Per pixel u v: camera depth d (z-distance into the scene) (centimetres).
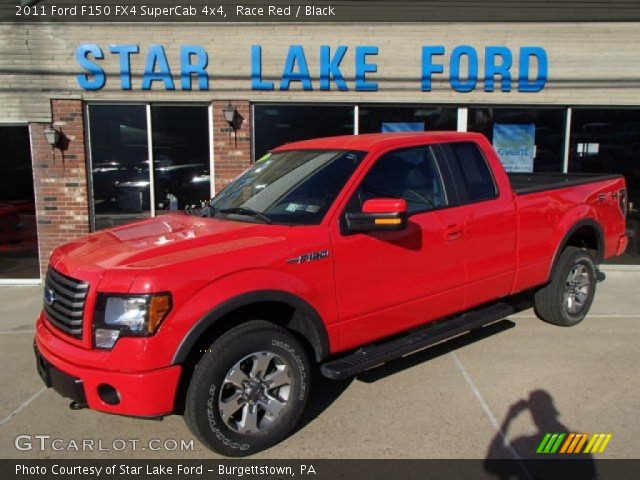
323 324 375
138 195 855
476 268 462
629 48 837
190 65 823
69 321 336
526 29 832
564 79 843
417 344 418
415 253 419
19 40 809
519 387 441
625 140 870
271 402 356
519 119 866
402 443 365
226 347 333
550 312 569
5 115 821
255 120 849
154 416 321
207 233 374
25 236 856
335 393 438
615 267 881
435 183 448
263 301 347
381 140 433
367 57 833
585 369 474
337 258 378
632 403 412
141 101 829
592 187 580
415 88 839
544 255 525
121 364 313
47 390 461
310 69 833
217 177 848
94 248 370
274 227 379
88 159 843
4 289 823
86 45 812
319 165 426
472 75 838
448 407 411
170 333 315
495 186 486
